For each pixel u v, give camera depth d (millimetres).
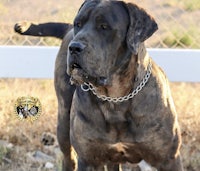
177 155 5270
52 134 7227
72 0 9070
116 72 4941
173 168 5258
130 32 4875
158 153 5211
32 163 6840
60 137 6031
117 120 5098
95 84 4840
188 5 10102
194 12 10102
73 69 4727
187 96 7902
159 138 5141
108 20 4824
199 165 6699
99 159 5383
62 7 8906
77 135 5277
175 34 9258
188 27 9703
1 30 8898
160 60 7219
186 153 6828
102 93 5031
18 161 6859
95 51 4746
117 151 5297
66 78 5836
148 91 5082
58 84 5930
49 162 6859
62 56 5930
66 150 6094
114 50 4879
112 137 5148
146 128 5102
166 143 5168
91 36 4766
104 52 4812
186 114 7402
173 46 8750
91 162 5402
